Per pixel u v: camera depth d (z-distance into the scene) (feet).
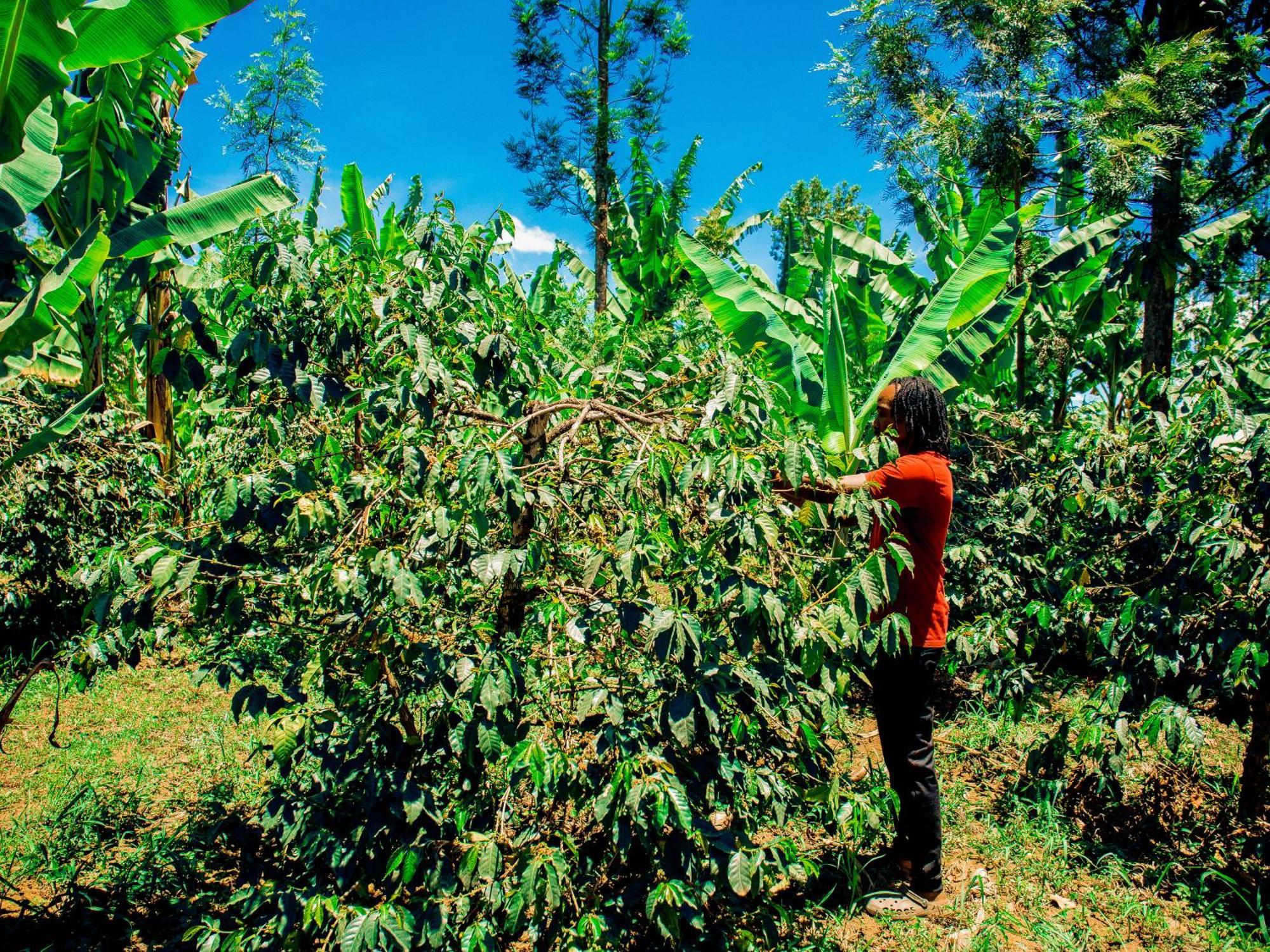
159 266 12.79
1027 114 21.35
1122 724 8.87
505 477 5.49
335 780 6.14
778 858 6.24
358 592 5.36
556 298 24.07
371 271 6.84
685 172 39.01
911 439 8.42
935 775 8.14
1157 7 23.72
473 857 5.25
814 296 28.86
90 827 9.20
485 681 5.32
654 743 6.19
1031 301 23.68
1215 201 23.90
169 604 7.50
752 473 5.73
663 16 38.29
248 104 39.52
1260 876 8.46
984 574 12.84
